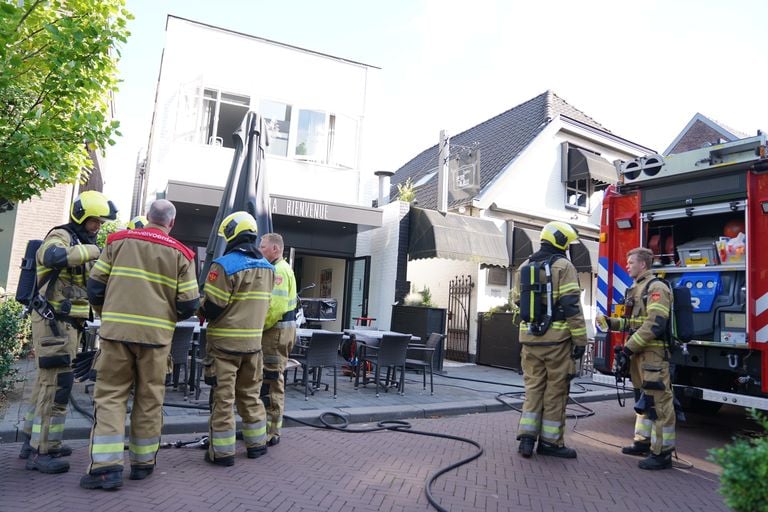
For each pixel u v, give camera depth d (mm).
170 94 12250
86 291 4559
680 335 5395
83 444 5289
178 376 7801
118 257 4133
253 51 13156
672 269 7086
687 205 6801
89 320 4633
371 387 9117
